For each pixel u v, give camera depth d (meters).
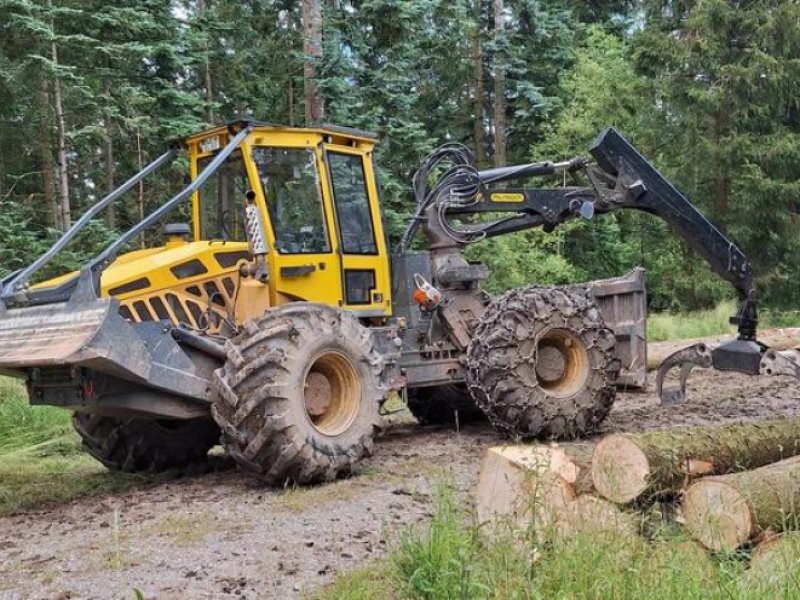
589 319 7.33
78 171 16.97
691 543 3.67
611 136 8.02
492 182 8.06
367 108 15.75
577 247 22.34
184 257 6.22
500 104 21.44
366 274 7.18
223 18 17.66
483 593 3.41
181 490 5.94
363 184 7.21
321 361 6.00
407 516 4.93
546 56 22.84
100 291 5.52
